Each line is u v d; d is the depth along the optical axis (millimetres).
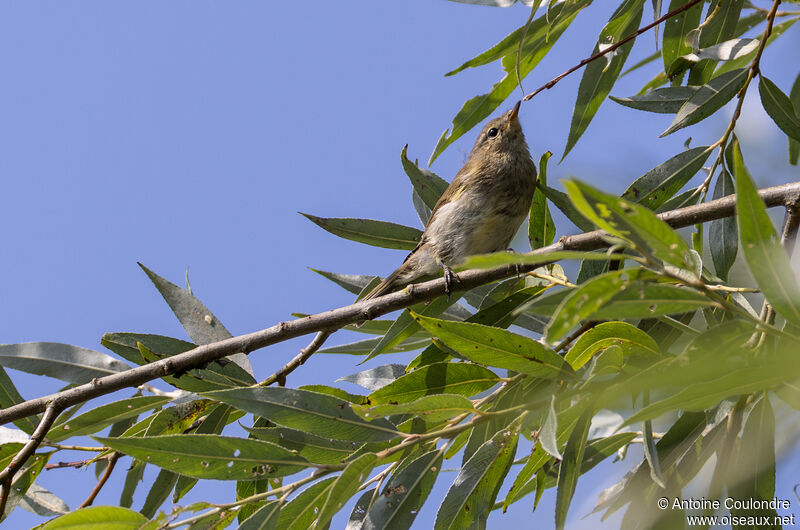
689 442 7066
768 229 4711
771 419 6129
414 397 7516
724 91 8430
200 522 6594
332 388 8078
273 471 6711
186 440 6570
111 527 6527
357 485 6426
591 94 9352
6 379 8992
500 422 7484
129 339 9117
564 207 9344
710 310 7602
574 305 4508
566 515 6164
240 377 8906
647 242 4770
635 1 9102
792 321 4840
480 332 6516
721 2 9109
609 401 4281
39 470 8773
